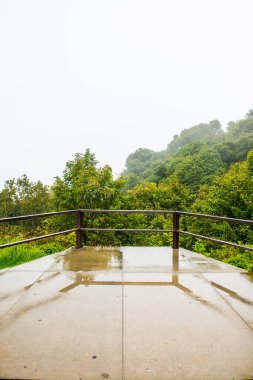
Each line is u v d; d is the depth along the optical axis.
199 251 17.08
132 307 3.46
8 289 4.02
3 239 12.40
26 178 29.25
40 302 3.58
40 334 2.83
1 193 28.41
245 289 4.09
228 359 2.46
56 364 2.37
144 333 2.87
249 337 2.81
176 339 2.76
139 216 22.88
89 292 3.92
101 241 19.98
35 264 5.28
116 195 21.52
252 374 2.28
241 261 11.60
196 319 3.17
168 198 45.75
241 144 77.12
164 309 3.41
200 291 4.00
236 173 27.81
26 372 2.26
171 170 69.31
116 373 2.27
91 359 2.44
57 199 21.00
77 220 6.57
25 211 28.67
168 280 4.45
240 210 22.45
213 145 80.19
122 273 4.77
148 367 2.34
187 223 28.83
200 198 43.06
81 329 2.93
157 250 6.48
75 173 22.27
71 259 5.64
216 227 22.14
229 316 3.25
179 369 2.32
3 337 2.77
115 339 2.75
